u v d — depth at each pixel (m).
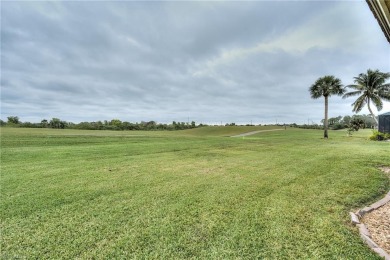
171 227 3.57
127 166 8.46
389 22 2.58
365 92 31.22
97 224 3.69
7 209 4.30
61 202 4.70
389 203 4.51
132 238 3.24
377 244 2.96
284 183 6.06
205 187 5.79
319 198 4.79
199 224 3.67
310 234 3.26
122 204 4.61
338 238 3.13
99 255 2.83
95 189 5.59
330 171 7.41
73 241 3.16
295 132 50.69
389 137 24.45
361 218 3.81
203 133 58.47
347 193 5.08
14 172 7.30
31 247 3.01
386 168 7.92
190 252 2.88
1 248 2.98
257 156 11.05
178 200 4.83
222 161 9.65
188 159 10.11
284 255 2.78
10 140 15.34
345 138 28.55
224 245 3.03
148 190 5.55
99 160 9.62
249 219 3.82
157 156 10.93
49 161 9.22
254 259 2.71
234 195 5.12
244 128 70.00
